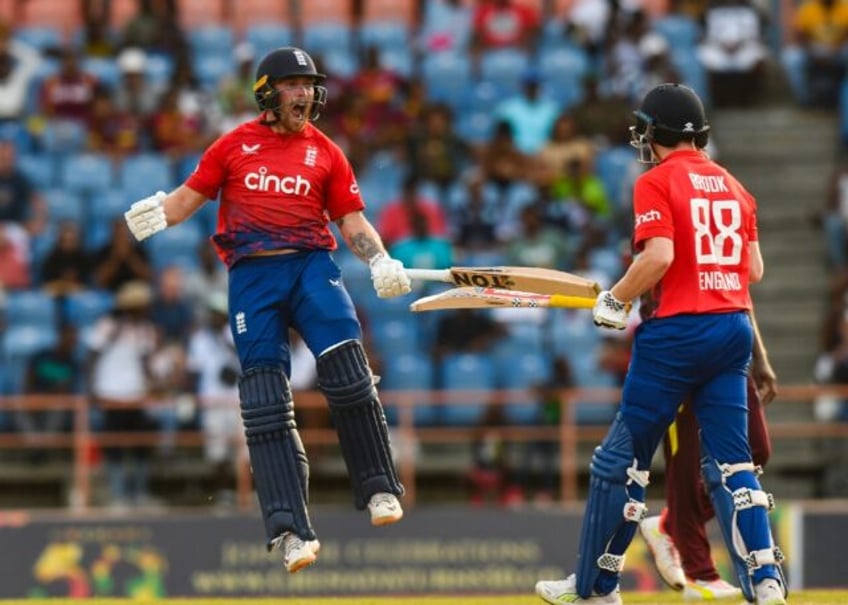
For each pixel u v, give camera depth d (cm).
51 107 6644
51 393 5628
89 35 7081
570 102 6838
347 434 2727
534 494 5600
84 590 4862
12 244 6066
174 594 4856
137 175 6431
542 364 5838
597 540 2708
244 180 2711
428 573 4859
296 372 5578
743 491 2664
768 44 7381
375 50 6706
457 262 6022
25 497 5778
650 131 2712
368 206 6319
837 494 5712
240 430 5528
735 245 2667
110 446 5531
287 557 2650
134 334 5625
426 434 5584
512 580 4862
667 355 2639
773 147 6844
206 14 7381
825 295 6366
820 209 6631
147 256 6056
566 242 6056
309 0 7400
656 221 2609
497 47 7069
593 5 7125
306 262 2720
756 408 3055
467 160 6494
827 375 5775
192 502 5641
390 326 5956
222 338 5619
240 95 6625
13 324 5903
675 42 7131
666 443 3195
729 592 3178
